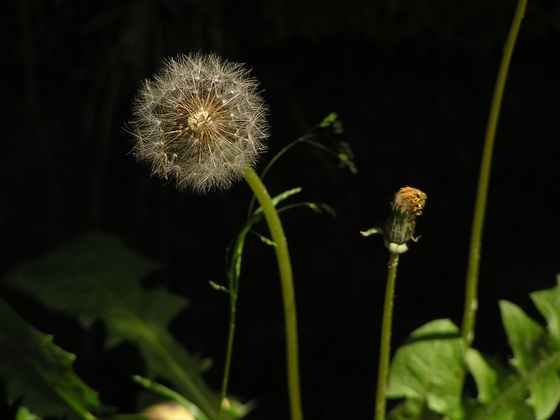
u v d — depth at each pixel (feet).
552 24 3.74
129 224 3.82
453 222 3.77
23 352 2.47
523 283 3.64
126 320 2.76
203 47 3.77
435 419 2.55
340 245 3.76
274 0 3.70
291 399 2.43
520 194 3.82
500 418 2.53
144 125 2.19
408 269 3.72
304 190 3.80
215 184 2.19
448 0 3.70
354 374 3.56
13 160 3.82
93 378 3.53
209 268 3.76
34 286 2.78
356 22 3.73
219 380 3.56
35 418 2.54
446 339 2.55
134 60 3.80
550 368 2.54
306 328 3.65
